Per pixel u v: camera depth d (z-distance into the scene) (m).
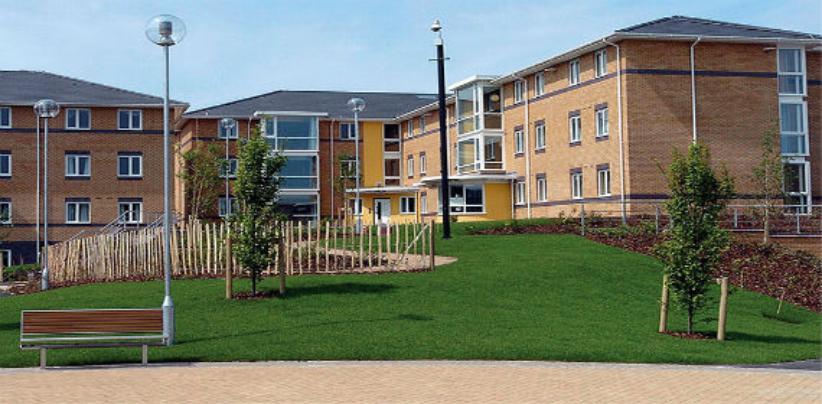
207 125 56.56
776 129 36.00
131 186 50.88
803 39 38.62
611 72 38.38
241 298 20.55
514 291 21.91
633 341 16.88
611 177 38.38
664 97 37.53
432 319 18.48
